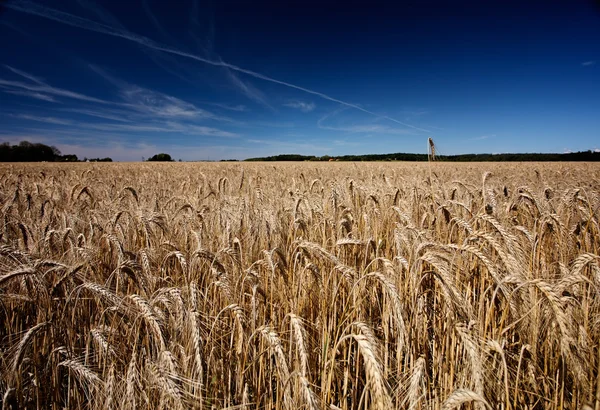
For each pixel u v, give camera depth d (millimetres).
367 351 1837
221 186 9180
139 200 7402
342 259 4098
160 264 4195
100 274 3766
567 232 4020
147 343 2682
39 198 7816
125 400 2148
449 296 2482
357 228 4922
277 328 3277
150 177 17781
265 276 3717
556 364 2510
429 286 3396
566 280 2396
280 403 2426
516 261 2520
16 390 2248
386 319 2895
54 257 3914
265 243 4660
